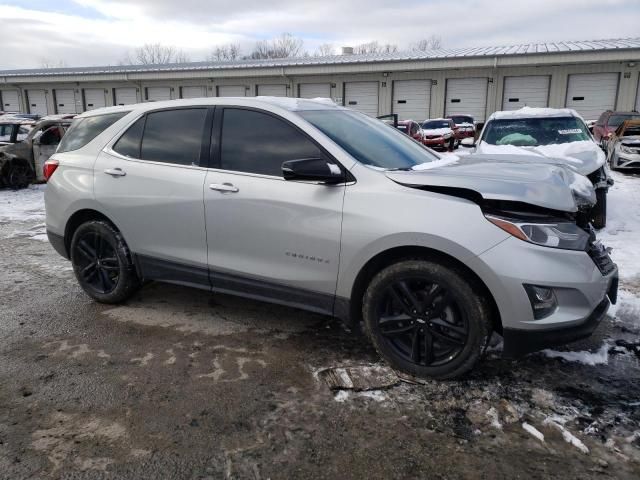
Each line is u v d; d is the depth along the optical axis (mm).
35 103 37562
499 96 26562
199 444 2559
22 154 11836
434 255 3010
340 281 3242
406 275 3051
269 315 4188
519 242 2777
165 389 3066
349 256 3156
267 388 3068
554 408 2842
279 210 3375
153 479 2316
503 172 3219
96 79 34281
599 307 3055
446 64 26344
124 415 2805
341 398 2949
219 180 3623
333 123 3699
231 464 2414
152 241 3996
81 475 2344
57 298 4641
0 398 2980
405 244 2973
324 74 29859
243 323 4035
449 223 2865
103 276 4391
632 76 23906
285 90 31016
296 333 3844
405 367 3164
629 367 3289
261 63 34188
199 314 4223
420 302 3064
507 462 2420
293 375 3219
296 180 3211
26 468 2391
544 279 2750
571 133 7879
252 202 3469
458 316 2996
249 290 3637
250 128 3629
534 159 4121
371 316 3213
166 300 4539
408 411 2820
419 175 3086
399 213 2994
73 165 4348
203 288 3883
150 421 2746
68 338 3789
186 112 3930
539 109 8703
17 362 3420
